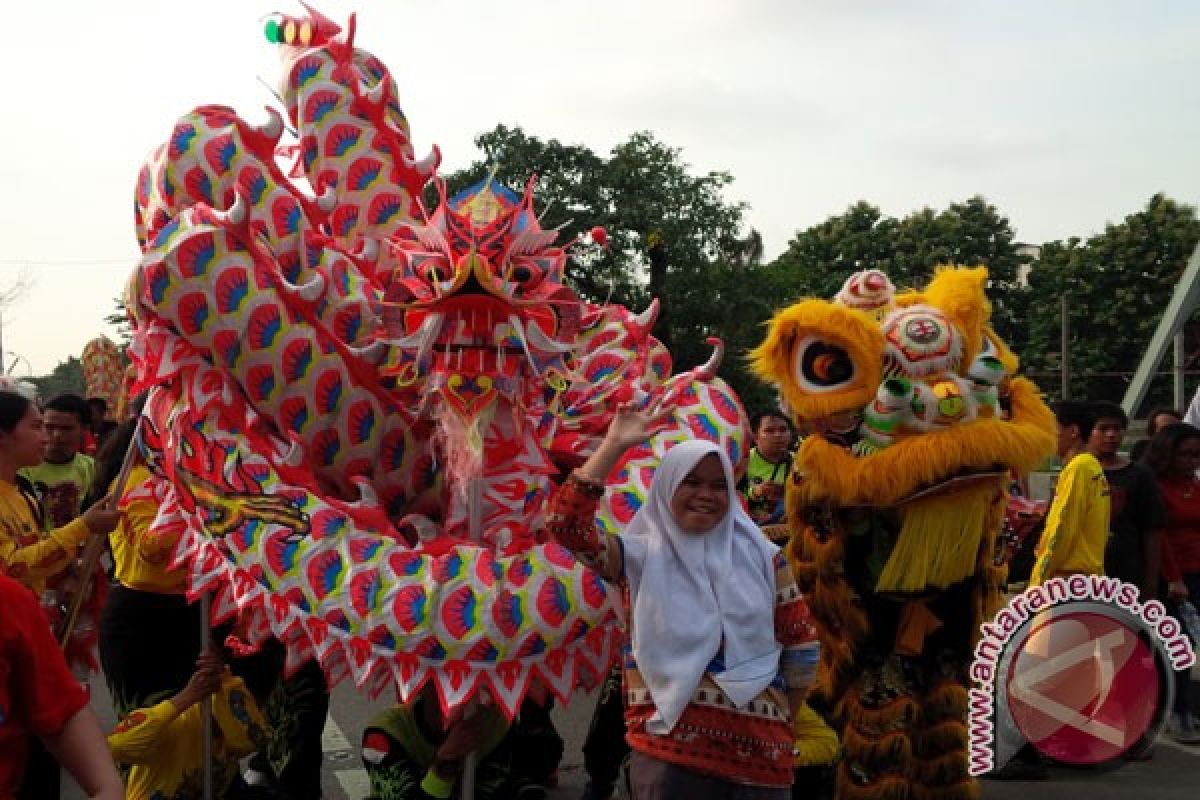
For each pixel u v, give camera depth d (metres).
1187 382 41.47
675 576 3.44
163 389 4.39
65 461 7.12
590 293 23.03
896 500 4.78
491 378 4.01
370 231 4.98
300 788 5.20
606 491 4.54
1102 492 6.16
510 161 31.56
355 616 3.79
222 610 4.19
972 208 45.00
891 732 4.91
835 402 4.87
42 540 4.47
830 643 5.02
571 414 4.87
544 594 3.80
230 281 4.18
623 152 33.12
